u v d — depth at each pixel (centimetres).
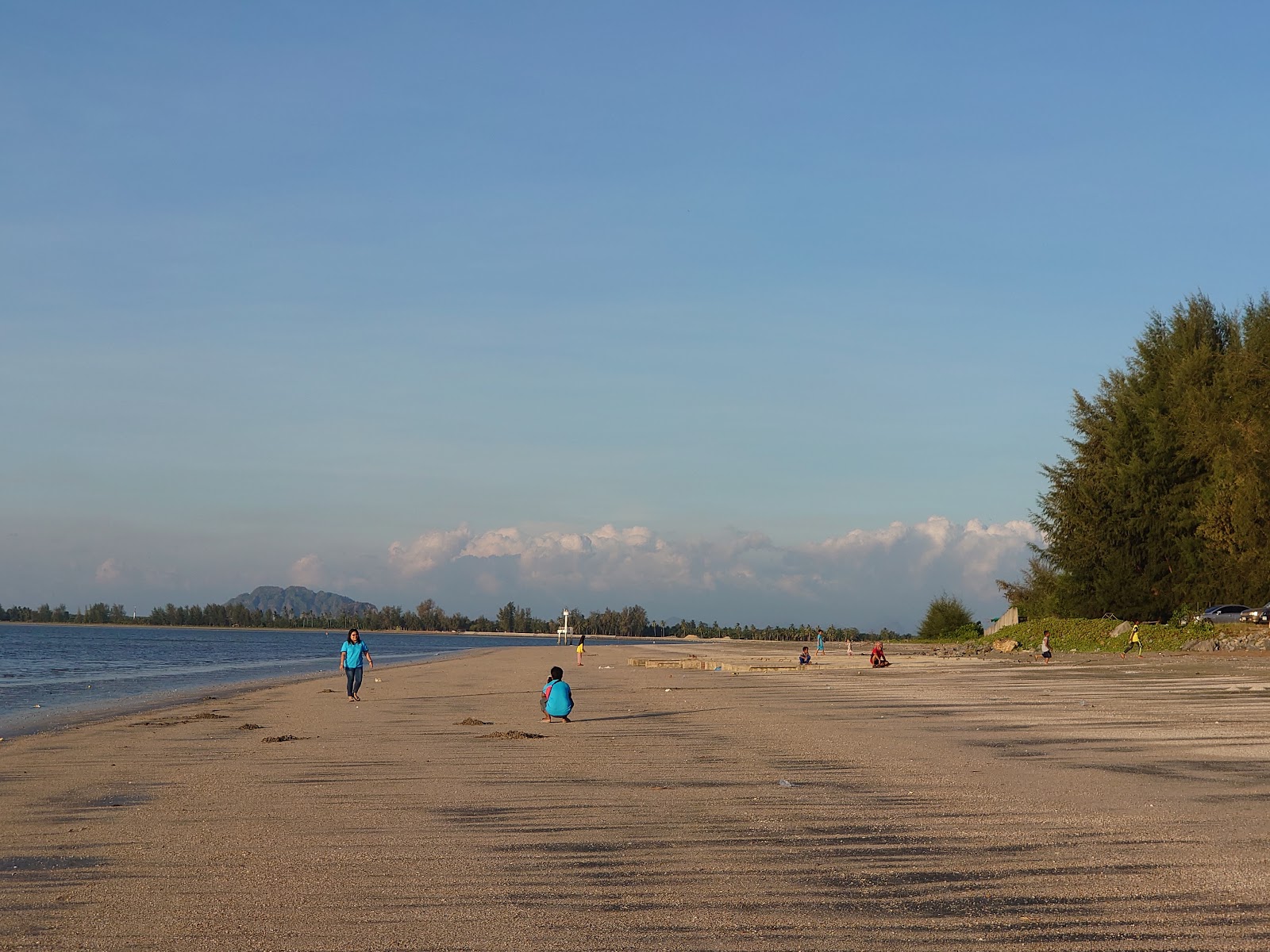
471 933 712
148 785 1426
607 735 1997
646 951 673
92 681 5044
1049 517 6612
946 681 3647
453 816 1144
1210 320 6475
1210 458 5834
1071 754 1614
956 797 1222
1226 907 757
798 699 2941
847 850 955
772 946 681
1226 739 1769
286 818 1144
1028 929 712
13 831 1105
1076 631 5912
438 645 18100
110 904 794
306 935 709
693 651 9688
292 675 5434
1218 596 5675
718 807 1180
